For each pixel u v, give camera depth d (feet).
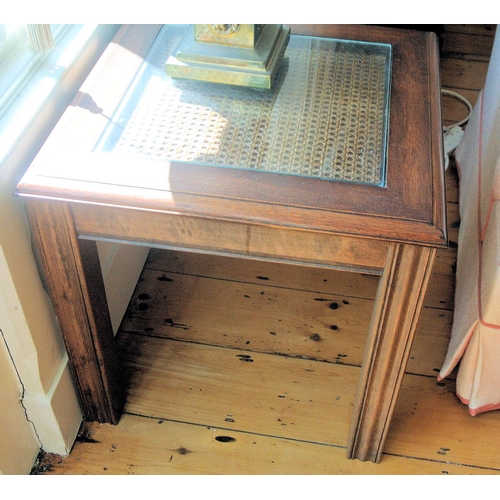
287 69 4.06
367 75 4.03
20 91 3.51
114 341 4.21
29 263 3.55
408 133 3.54
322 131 3.57
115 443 4.37
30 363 3.75
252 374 4.83
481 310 4.19
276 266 5.70
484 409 4.57
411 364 4.95
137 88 3.80
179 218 3.22
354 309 5.36
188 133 3.51
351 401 4.68
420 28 7.87
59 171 3.20
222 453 4.33
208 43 3.78
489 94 5.58
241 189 3.15
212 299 5.38
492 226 4.25
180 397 4.66
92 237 3.43
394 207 3.10
